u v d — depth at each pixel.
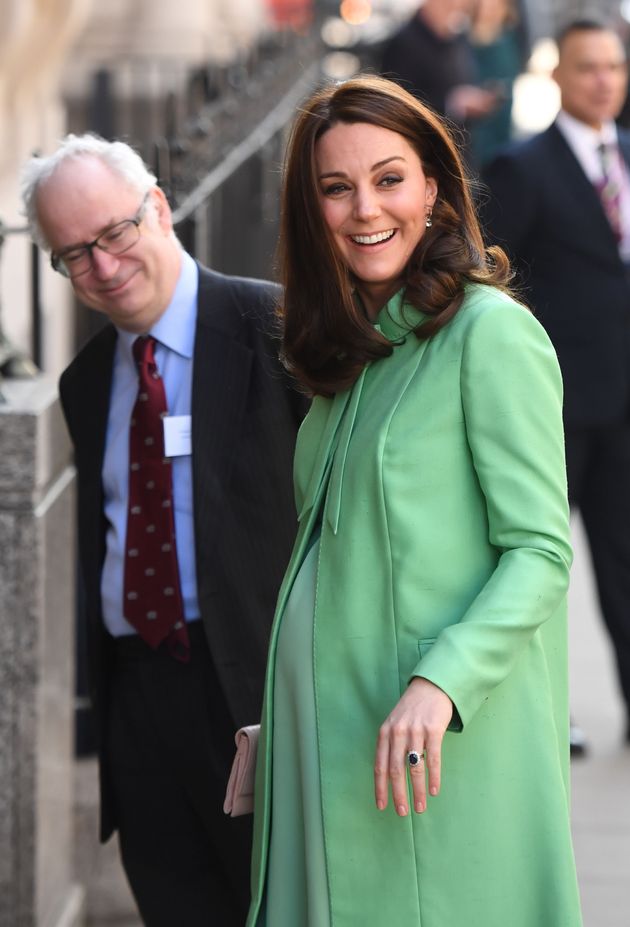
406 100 10.25
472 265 10.21
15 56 29.30
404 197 10.15
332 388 10.47
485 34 39.84
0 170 28.61
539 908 10.08
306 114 10.32
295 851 10.45
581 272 21.42
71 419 13.63
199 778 13.20
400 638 9.91
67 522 16.39
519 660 10.09
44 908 15.43
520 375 9.77
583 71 21.19
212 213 20.05
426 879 9.98
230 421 13.04
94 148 13.03
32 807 14.98
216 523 12.91
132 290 12.98
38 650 14.82
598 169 21.42
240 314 13.27
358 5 53.62
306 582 10.45
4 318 27.70
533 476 9.71
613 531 22.38
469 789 9.97
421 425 9.90
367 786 10.03
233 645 12.88
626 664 22.52
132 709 13.35
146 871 13.56
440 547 9.88
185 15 39.28
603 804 20.48
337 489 10.18
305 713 10.21
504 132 40.16
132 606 13.16
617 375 21.52
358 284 10.60
